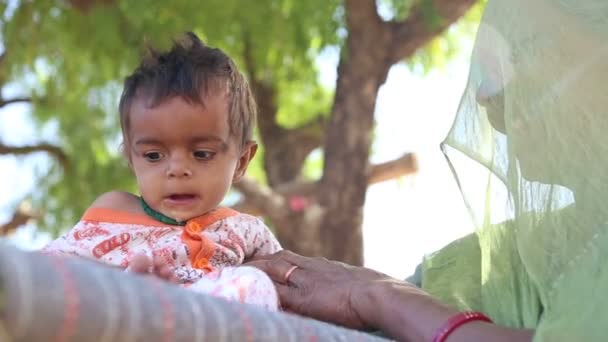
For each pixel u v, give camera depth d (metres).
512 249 1.93
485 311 1.96
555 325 1.57
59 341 1.04
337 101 6.41
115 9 6.27
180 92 1.91
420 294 1.82
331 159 6.44
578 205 1.75
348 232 6.40
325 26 6.34
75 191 7.38
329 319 1.91
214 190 1.95
